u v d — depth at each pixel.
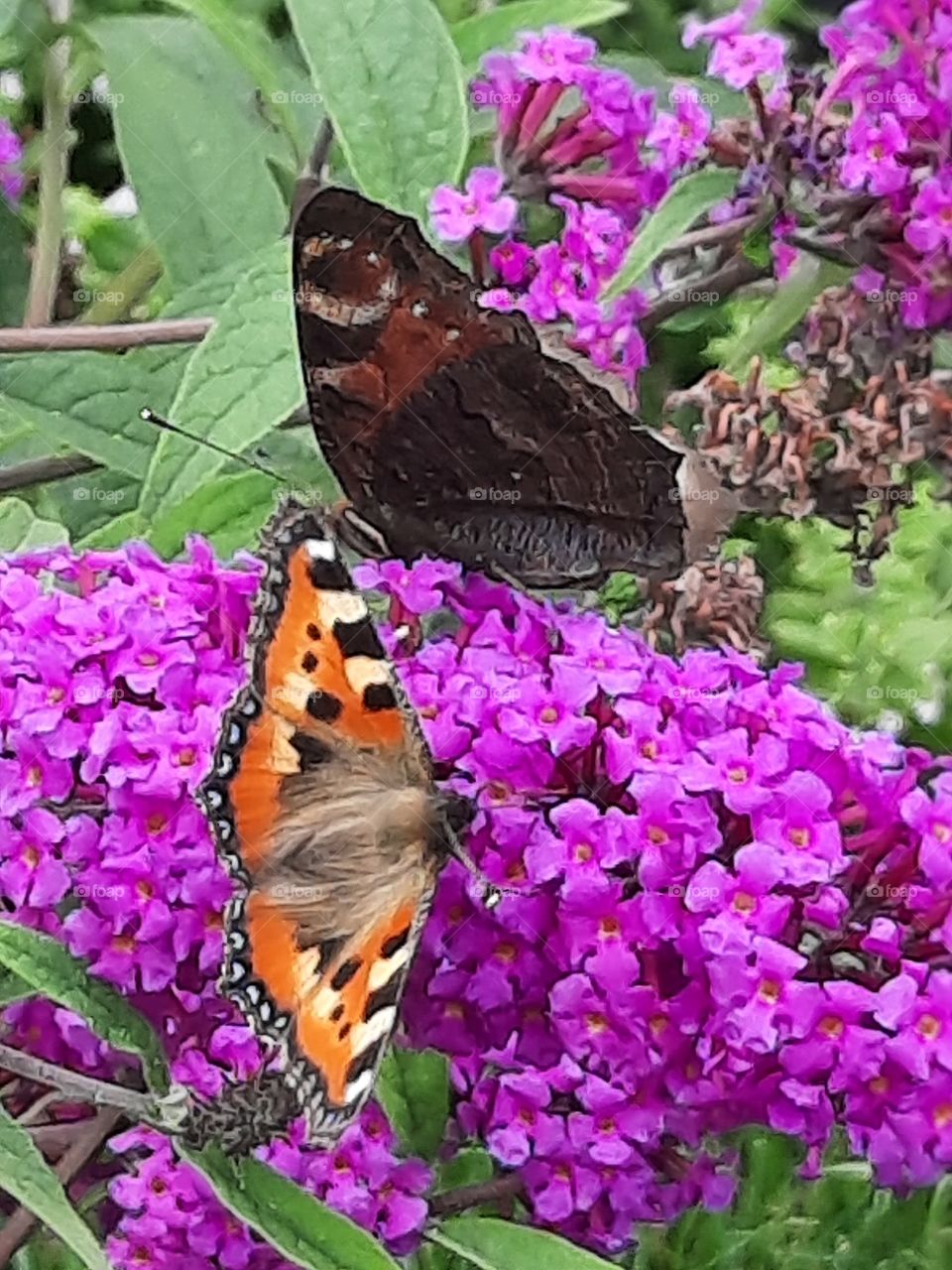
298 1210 0.22
